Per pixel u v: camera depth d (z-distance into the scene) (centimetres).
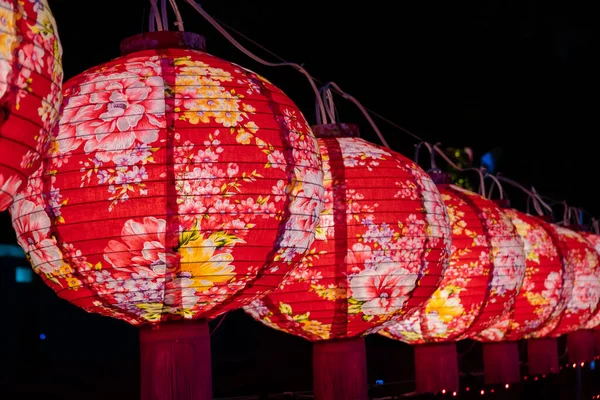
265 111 213
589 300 543
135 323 234
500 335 457
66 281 218
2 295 618
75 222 204
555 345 559
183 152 201
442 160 711
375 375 665
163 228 201
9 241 570
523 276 388
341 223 279
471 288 367
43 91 155
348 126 317
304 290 283
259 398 376
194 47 238
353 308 285
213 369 588
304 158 217
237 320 703
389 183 284
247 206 205
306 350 650
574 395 675
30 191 209
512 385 469
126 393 548
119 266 207
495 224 377
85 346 664
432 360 382
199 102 207
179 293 215
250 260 212
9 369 579
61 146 204
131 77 210
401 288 284
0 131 151
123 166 200
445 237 292
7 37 148
